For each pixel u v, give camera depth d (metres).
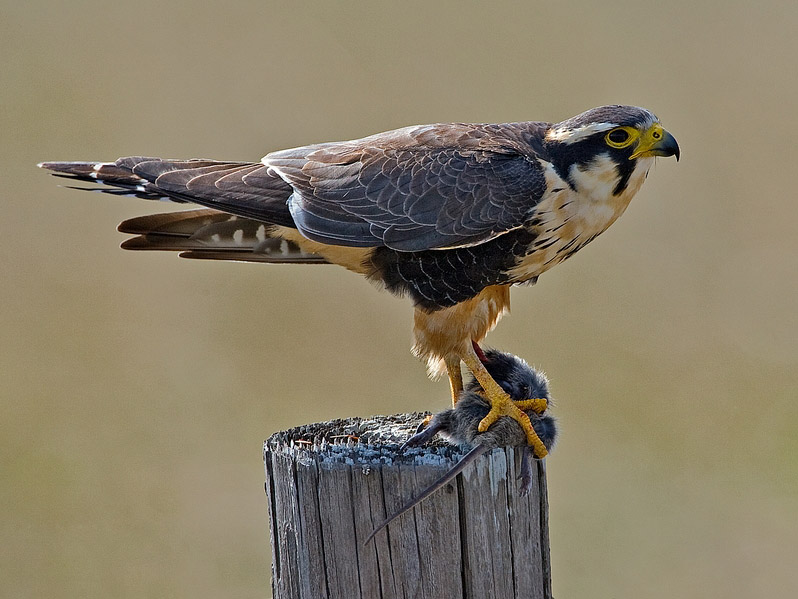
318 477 8.47
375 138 11.22
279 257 11.41
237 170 10.95
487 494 8.50
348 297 20.70
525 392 10.07
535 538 8.81
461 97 24.88
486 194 10.62
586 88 25.30
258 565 16.78
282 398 19.08
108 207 22.62
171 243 11.31
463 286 10.87
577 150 10.64
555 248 10.93
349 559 8.45
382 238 10.68
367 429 9.73
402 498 8.37
